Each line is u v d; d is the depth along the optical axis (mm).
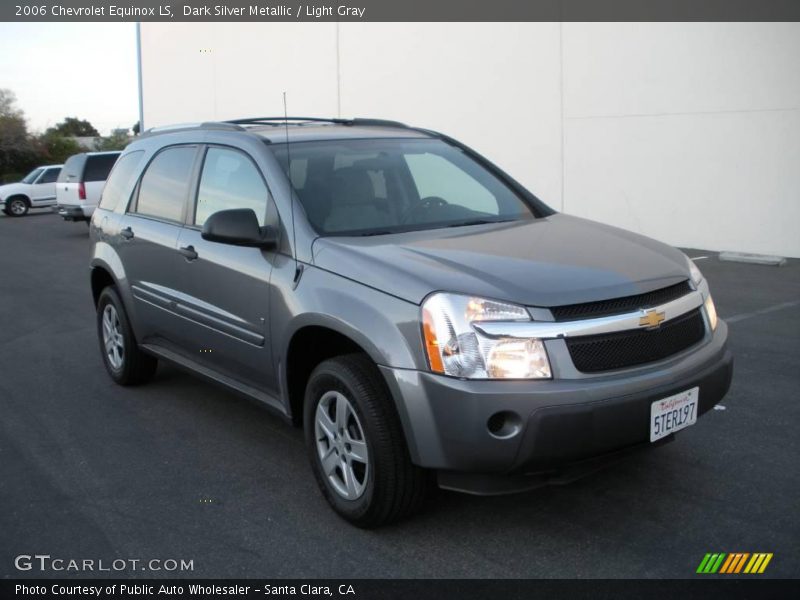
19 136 54438
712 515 3670
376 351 3371
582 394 3148
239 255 4309
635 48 12016
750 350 6375
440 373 3213
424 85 15250
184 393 5824
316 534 3643
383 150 4711
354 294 3549
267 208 4250
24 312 9250
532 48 13336
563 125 13117
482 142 14398
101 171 18844
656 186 12109
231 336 4422
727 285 9094
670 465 4219
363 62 16516
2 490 4207
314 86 17844
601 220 12891
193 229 4832
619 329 3307
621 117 12352
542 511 3760
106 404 5625
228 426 5117
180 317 4926
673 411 3375
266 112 19438
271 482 4234
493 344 3174
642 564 3273
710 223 11586
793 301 8125
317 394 3766
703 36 11234
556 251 3736
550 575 3221
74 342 7598
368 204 4270
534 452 3135
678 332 3537
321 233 3980
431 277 3377
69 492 4168
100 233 5973
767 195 10922
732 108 11094
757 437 4574
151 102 24281
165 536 3670
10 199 26391
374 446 3416
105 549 3566
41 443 4891
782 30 10430
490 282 3318
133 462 4551
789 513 3670
